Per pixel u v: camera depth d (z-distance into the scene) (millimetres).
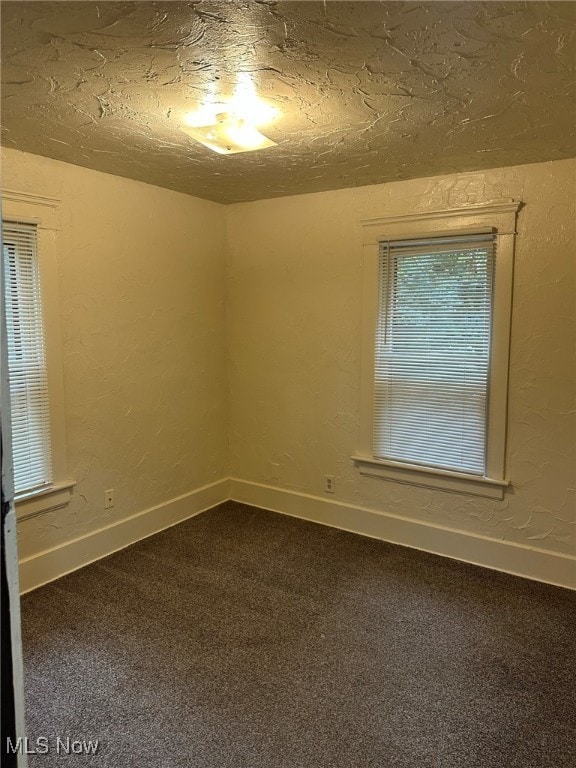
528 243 2900
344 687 2166
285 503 3988
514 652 2396
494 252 2996
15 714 596
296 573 3109
